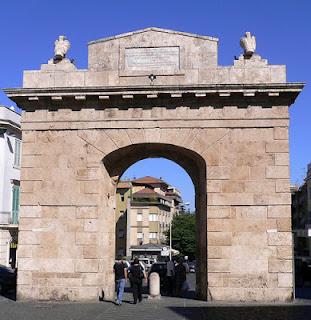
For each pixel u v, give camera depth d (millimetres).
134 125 24766
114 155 25641
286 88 24094
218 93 24219
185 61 25094
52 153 24969
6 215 52438
